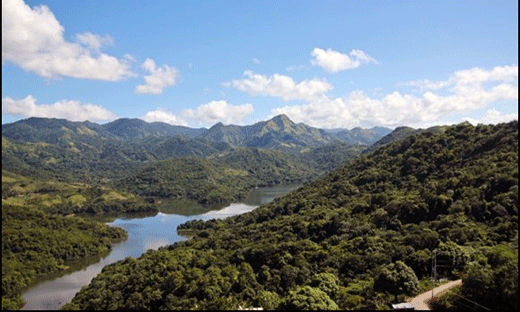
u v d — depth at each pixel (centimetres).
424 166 16112
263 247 12262
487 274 6894
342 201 16925
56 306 12244
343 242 11950
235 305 8600
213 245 15938
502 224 10012
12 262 15625
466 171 13738
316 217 15050
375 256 9944
